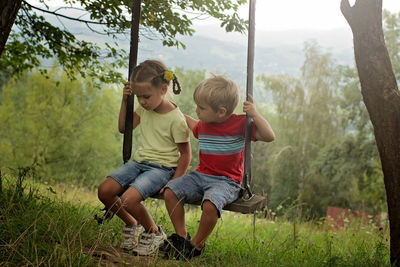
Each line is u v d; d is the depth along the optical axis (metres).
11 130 21.72
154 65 2.81
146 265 2.40
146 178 2.73
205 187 2.70
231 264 2.69
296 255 3.35
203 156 2.82
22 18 4.73
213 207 2.50
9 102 22.00
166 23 4.30
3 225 2.48
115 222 3.37
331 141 21.75
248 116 2.63
